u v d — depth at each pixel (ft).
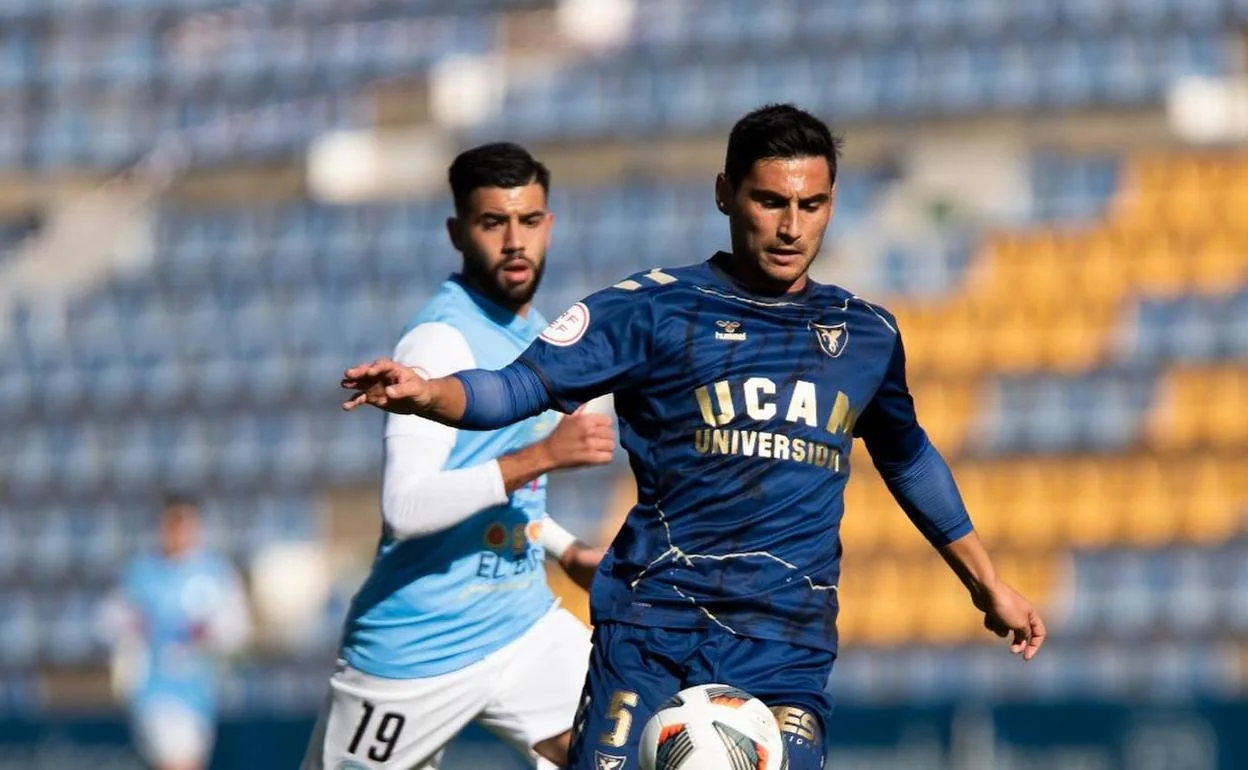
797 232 50.62
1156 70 270.05
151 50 318.04
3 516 245.04
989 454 221.25
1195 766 158.10
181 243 287.48
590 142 286.05
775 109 51.47
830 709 52.08
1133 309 236.22
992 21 282.56
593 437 63.16
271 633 211.82
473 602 68.44
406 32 315.37
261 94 311.68
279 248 282.36
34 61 318.45
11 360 266.98
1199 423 220.84
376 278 266.57
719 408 50.98
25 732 183.62
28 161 309.22
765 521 50.93
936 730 161.99
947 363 236.22
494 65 305.32
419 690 68.39
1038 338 236.22
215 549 237.25
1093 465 218.18
